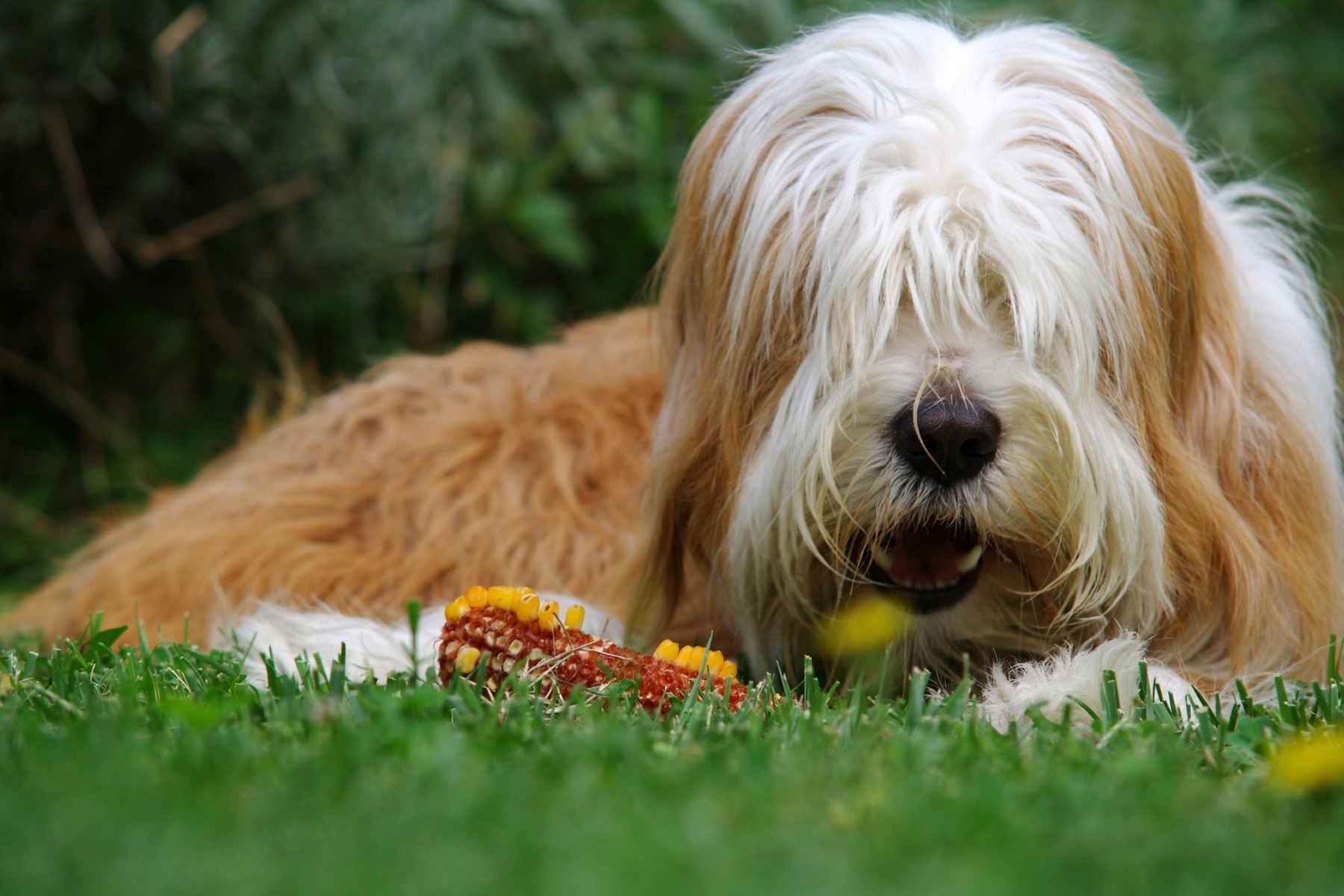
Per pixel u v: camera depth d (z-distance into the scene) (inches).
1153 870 70.4
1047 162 127.8
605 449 173.9
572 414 177.3
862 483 121.6
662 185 293.1
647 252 301.1
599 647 117.0
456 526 171.9
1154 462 132.4
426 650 141.1
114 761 83.7
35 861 67.1
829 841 73.9
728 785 84.4
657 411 176.6
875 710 110.5
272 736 97.4
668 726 105.0
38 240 255.6
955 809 78.7
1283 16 395.2
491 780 82.6
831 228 125.8
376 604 167.0
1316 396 150.9
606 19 294.2
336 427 189.8
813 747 95.3
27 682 119.6
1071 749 98.3
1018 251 120.9
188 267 268.5
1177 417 137.5
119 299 272.4
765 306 131.2
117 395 275.9
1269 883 69.1
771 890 65.4
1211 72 334.6
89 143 247.3
